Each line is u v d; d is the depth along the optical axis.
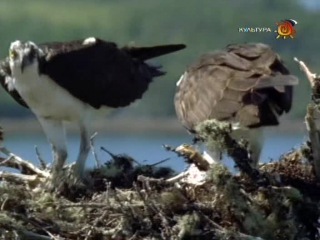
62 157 16.64
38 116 16.72
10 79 16.77
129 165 16.28
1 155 17.41
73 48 16.72
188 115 15.88
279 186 15.23
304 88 22.31
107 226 14.76
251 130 15.27
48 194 15.28
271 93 15.31
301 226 15.10
